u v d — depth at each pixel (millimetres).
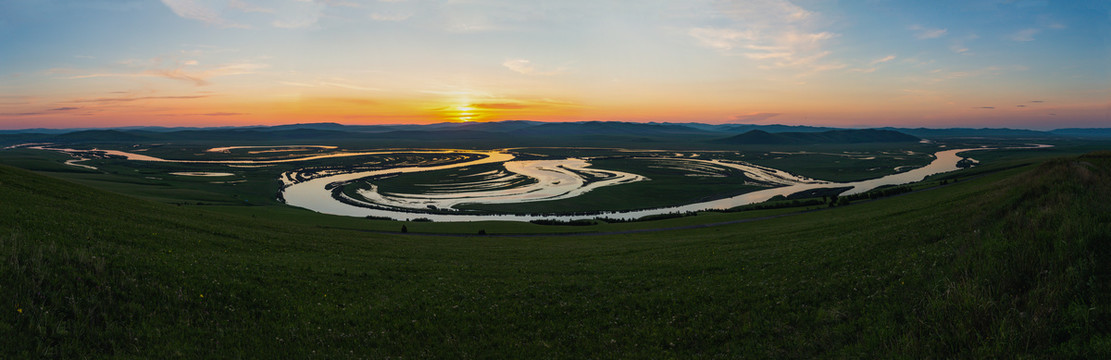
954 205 42125
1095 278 13750
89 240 24750
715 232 59125
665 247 43375
